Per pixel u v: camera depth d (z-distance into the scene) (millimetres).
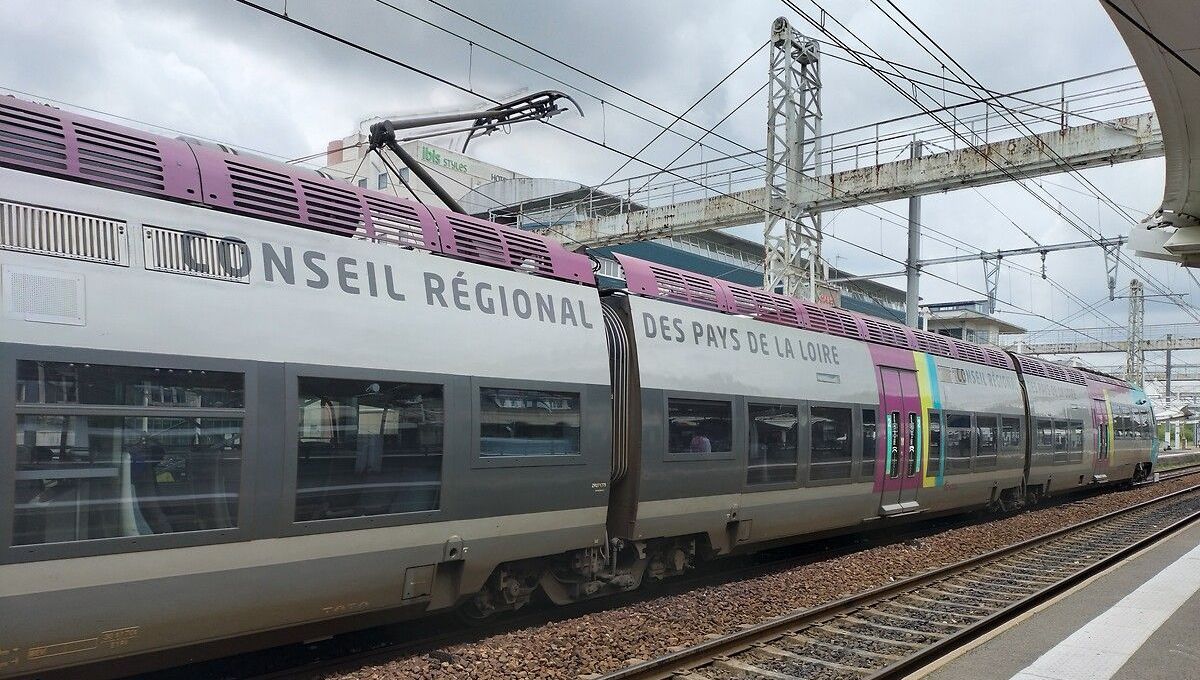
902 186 19766
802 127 19500
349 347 6418
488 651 6984
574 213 29484
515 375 7668
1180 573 10805
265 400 5883
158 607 5383
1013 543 14008
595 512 8500
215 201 6051
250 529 5777
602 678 6074
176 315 5547
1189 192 15508
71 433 5031
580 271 8750
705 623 8195
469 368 7266
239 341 5812
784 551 13492
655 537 9375
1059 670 6543
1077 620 8203
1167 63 10664
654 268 9906
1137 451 26906
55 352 4992
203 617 5621
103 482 5141
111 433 5195
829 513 12016
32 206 5129
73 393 5059
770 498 10773
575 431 8250
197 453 5555
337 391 6332
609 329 9242
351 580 6426
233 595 5742
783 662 7016
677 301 9914
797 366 11516
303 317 6203
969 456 15758
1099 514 18969
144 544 5273
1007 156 18859
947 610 9031
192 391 5562
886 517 13453
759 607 8945
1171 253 18406
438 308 7164
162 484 5395
